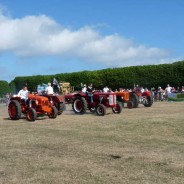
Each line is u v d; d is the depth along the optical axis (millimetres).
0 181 7895
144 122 15812
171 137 12773
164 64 46281
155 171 8383
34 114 18781
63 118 19656
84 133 13938
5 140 12703
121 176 8039
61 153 10406
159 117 17750
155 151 10469
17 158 9914
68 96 25109
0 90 59375
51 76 55031
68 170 8609
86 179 7875
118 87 49562
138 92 26828
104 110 20688
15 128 15914
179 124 14977
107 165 8992
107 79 50062
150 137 12828
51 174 8312
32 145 11688
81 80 51906
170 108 24359
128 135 13281
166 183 7508
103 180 7781
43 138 12945
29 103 19656
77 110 22359
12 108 19734
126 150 10664
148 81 47250
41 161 9516
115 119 17828
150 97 26781
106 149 10852
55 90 33594
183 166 8766
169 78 45750
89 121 17562
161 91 38438
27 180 7922
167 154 10031
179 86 45250
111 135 13320
